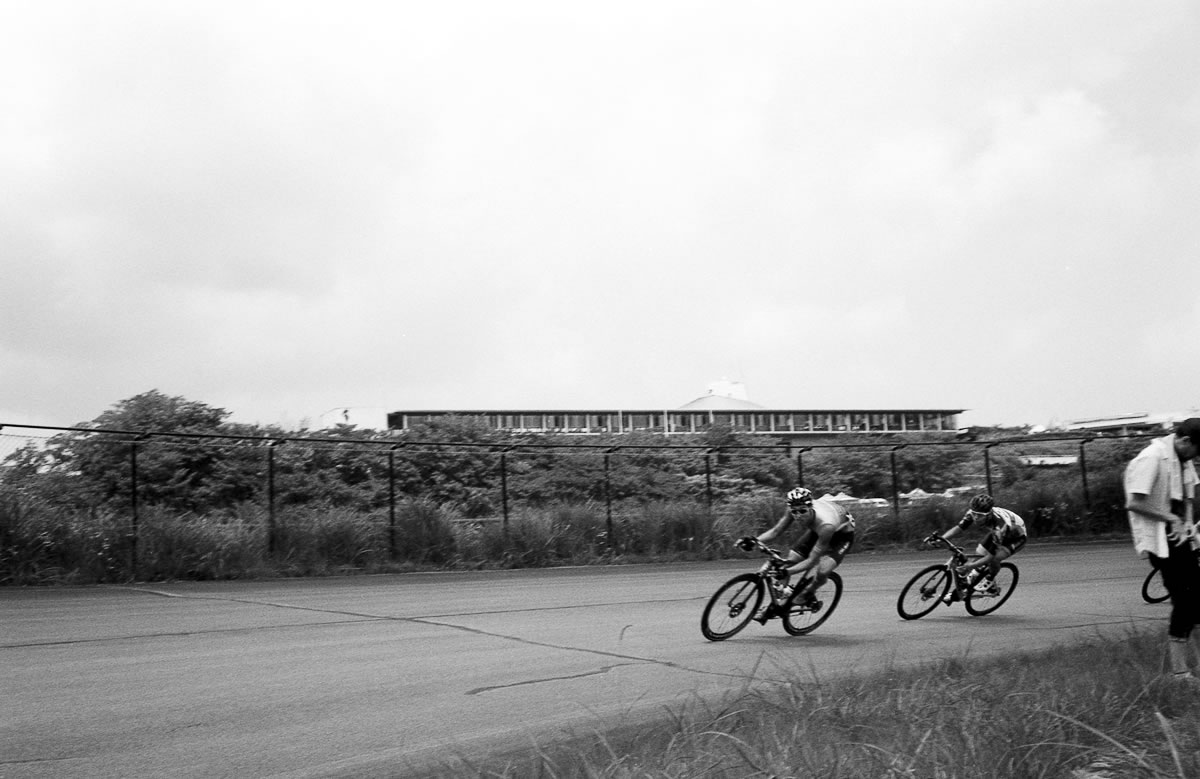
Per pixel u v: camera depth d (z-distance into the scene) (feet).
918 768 15.46
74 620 41.60
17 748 20.90
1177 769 14.20
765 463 106.63
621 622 42.19
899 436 170.91
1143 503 24.61
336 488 82.43
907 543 93.25
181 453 74.95
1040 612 45.16
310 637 37.19
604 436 122.01
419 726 23.25
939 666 27.09
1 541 56.44
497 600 50.90
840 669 30.07
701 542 83.66
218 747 21.22
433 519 73.82
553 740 21.43
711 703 24.27
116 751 20.77
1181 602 24.25
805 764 15.88
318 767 19.84
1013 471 117.80
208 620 41.83
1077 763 16.20
